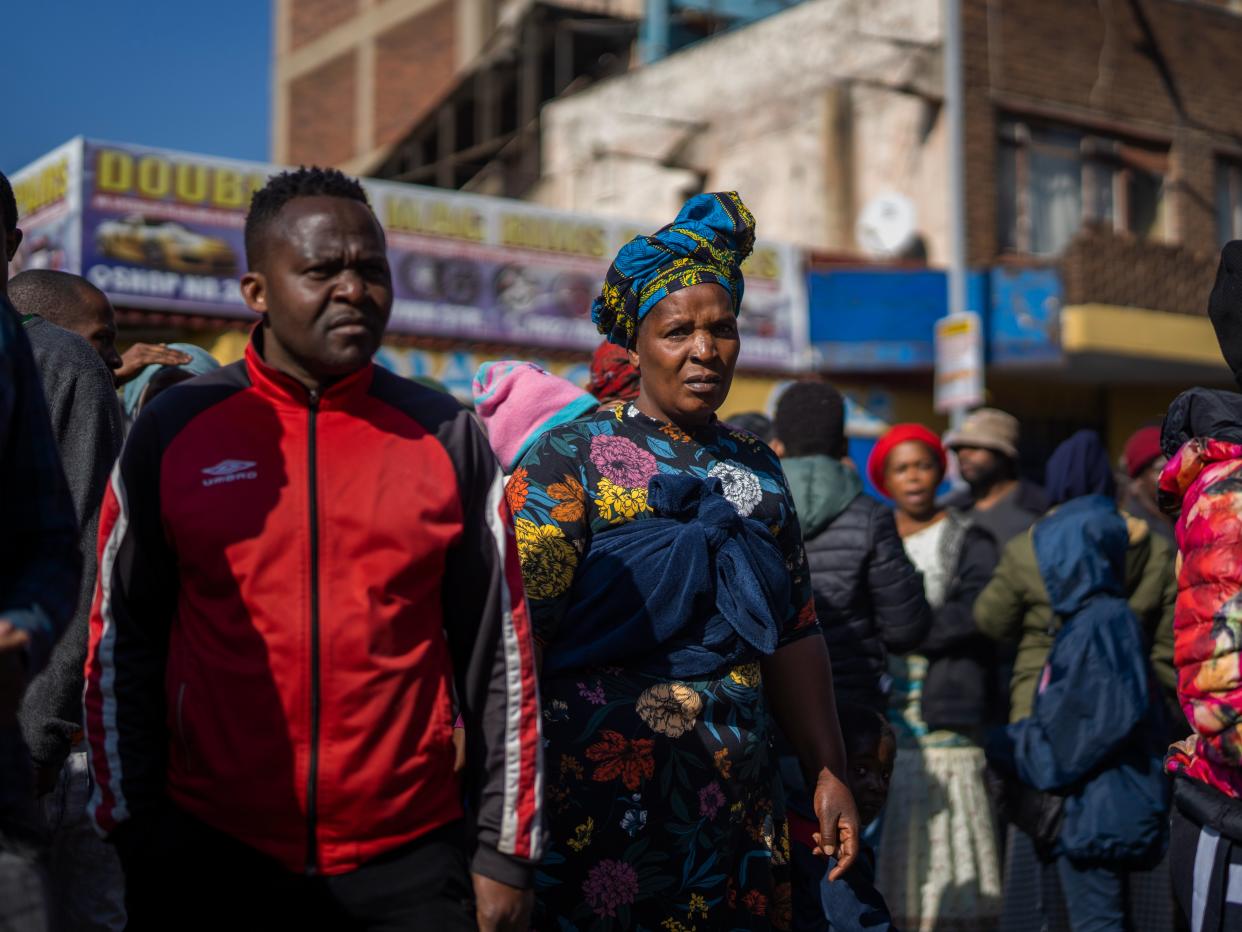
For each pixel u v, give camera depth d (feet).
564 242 40.42
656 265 8.75
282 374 6.73
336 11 93.76
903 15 46.85
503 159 63.67
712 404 8.75
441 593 6.97
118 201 33.91
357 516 6.58
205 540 6.52
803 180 49.24
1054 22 47.98
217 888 6.61
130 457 6.75
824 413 13.93
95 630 6.76
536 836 6.86
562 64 61.21
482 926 6.82
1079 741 13.37
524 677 6.88
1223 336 9.11
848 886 10.19
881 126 47.47
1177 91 50.67
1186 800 8.54
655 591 8.20
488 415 10.05
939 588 16.47
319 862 6.53
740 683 8.45
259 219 6.77
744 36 51.72
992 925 15.79
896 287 43.60
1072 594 14.08
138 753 6.73
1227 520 8.07
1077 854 13.47
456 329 38.65
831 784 8.90
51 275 10.93
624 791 8.13
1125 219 49.60
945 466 17.03
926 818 15.61
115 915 9.97
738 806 8.38
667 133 54.19
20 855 5.84
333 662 6.48
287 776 6.46
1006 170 46.93
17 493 6.09
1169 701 15.49
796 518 9.17
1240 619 7.92
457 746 7.89
